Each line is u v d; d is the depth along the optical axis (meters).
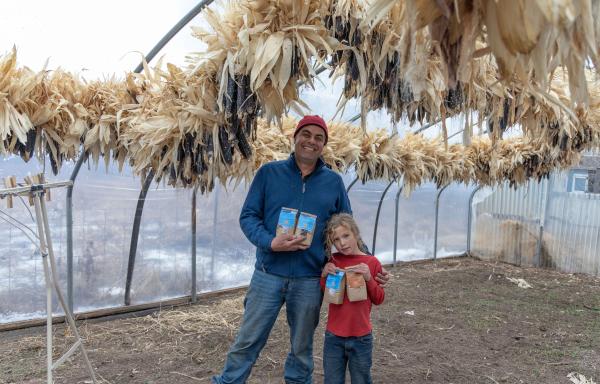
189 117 2.48
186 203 5.32
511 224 8.55
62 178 4.39
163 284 5.25
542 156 6.26
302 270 2.40
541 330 4.66
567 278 7.26
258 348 2.50
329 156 4.49
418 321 4.84
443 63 0.93
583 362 3.79
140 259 5.06
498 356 3.91
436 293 6.13
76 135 3.15
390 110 2.45
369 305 2.44
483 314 5.18
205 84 2.34
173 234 5.27
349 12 1.95
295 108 2.25
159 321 4.57
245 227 2.43
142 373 3.38
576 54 0.82
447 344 4.14
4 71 2.66
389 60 2.06
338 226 2.39
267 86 2.12
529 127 3.46
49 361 2.38
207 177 2.81
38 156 3.10
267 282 2.41
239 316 4.77
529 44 0.76
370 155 4.89
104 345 3.95
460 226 9.09
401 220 7.94
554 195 7.98
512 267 8.14
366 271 2.32
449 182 6.76
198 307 5.20
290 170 2.46
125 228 4.91
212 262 5.68
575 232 7.71
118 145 3.36
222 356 3.72
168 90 2.60
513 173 7.02
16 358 3.62
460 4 0.86
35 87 2.86
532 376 3.49
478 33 0.87
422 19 0.89
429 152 5.82
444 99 2.31
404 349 3.99
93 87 3.12
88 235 4.67
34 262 4.42
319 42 1.99
